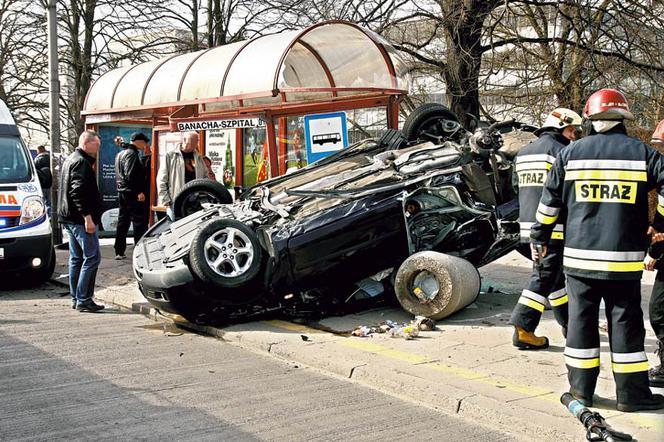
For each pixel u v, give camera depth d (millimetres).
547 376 5703
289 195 8078
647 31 14594
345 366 6074
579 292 4902
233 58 11859
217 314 7727
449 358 6223
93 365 6398
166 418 5047
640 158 4727
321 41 11797
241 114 11930
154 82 13422
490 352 6402
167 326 8023
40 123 27281
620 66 15195
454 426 4934
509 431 4844
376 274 8000
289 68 12688
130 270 11391
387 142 9484
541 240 5098
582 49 14492
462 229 7898
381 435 4754
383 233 7684
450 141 8672
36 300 9609
